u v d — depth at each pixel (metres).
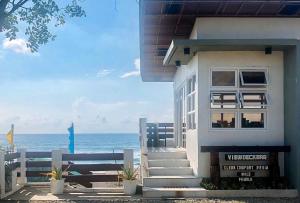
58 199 12.70
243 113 13.67
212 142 13.57
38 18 13.13
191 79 15.51
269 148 13.29
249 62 13.69
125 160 14.19
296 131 12.91
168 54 14.55
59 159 14.53
